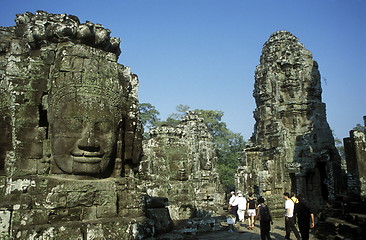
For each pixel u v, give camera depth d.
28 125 6.38
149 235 6.55
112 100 6.66
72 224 5.65
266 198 18.05
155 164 17.52
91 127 6.27
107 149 6.47
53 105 6.25
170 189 16.62
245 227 13.09
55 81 6.32
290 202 9.81
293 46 21.80
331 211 11.68
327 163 18.95
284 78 21.62
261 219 9.06
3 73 6.99
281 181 19.52
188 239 7.08
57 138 6.16
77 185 6.04
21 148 6.25
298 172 19.03
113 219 6.15
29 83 6.51
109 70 6.79
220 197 19.09
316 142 19.59
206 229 10.45
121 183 6.71
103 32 7.05
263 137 21.61
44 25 6.73
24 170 6.20
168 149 18.14
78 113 6.23
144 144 18.12
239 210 15.10
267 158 20.88
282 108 21.02
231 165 38.53
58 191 5.86
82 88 6.34
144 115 41.47
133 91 7.82
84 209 6.04
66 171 6.16
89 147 6.21
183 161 18.25
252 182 21.17
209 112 44.50
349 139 11.38
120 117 6.84
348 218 10.00
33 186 5.88
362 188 10.55
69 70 6.33
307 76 21.12
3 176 6.25
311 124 20.20
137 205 6.82
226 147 40.91
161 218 8.04
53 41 6.82
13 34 7.48
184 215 14.19
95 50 6.89
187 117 21.25
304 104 20.61
